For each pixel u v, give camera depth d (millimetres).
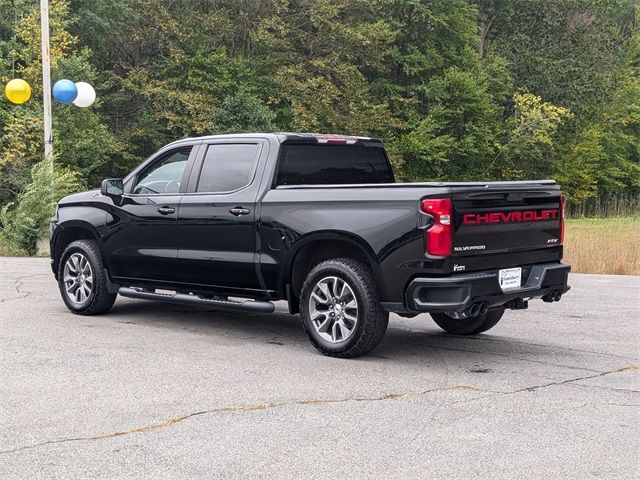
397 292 6797
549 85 49906
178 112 40656
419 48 47219
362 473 4312
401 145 45156
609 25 55031
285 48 42656
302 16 43188
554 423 5250
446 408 5590
